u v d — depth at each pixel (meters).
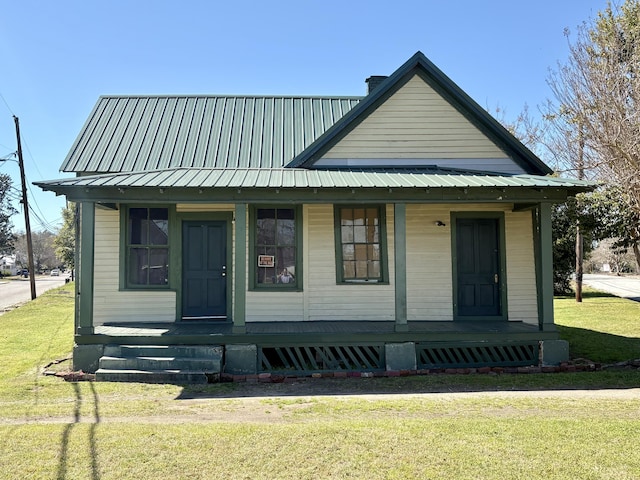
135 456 4.86
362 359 9.32
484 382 8.43
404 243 9.30
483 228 11.15
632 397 7.37
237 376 8.67
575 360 9.85
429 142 11.19
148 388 8.01
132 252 10.62
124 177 9.32
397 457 4.84
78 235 10.34
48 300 25.70
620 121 14.15
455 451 4.97
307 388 8.12
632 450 4.99
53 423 6.00
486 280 11.08
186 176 9.59
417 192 9.12
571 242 26.14
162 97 13.21
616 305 20.69
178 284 10.57
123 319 10.47
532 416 6.26
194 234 10.77
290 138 12.04
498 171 11.13
